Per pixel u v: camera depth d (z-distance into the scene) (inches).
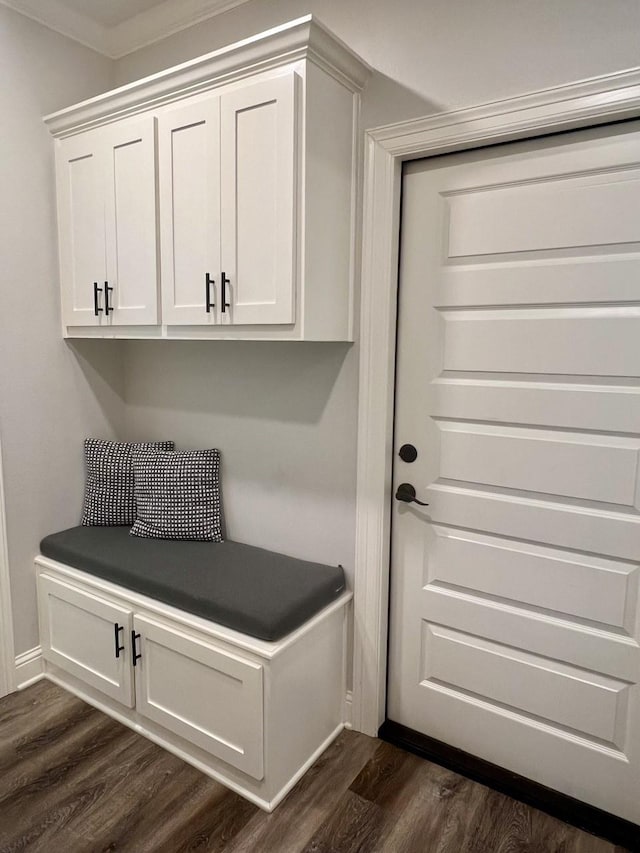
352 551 80.7
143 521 93.0
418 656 79.5
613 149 60.4
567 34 58.9
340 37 73.7
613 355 62.2
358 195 73.9
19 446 89.9
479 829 65.8
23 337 89.0
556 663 69.2
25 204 87.3
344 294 74.4
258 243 67.7
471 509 73.0
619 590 64.3
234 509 92.7
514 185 66.1
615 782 66.7
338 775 74.2
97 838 64.4
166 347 98.3
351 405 78.4
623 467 62.7
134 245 80.0
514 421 68.9
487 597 73.3
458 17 64.9
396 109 70.1
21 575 91.7
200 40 86.7
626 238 60.6
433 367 73.9
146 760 76.7
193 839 64.4
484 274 68.9
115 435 105.4
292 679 70.6
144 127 75.9
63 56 90.5
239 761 69.8
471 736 76.3
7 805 68.8
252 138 66.5
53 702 88.9
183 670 74.4
